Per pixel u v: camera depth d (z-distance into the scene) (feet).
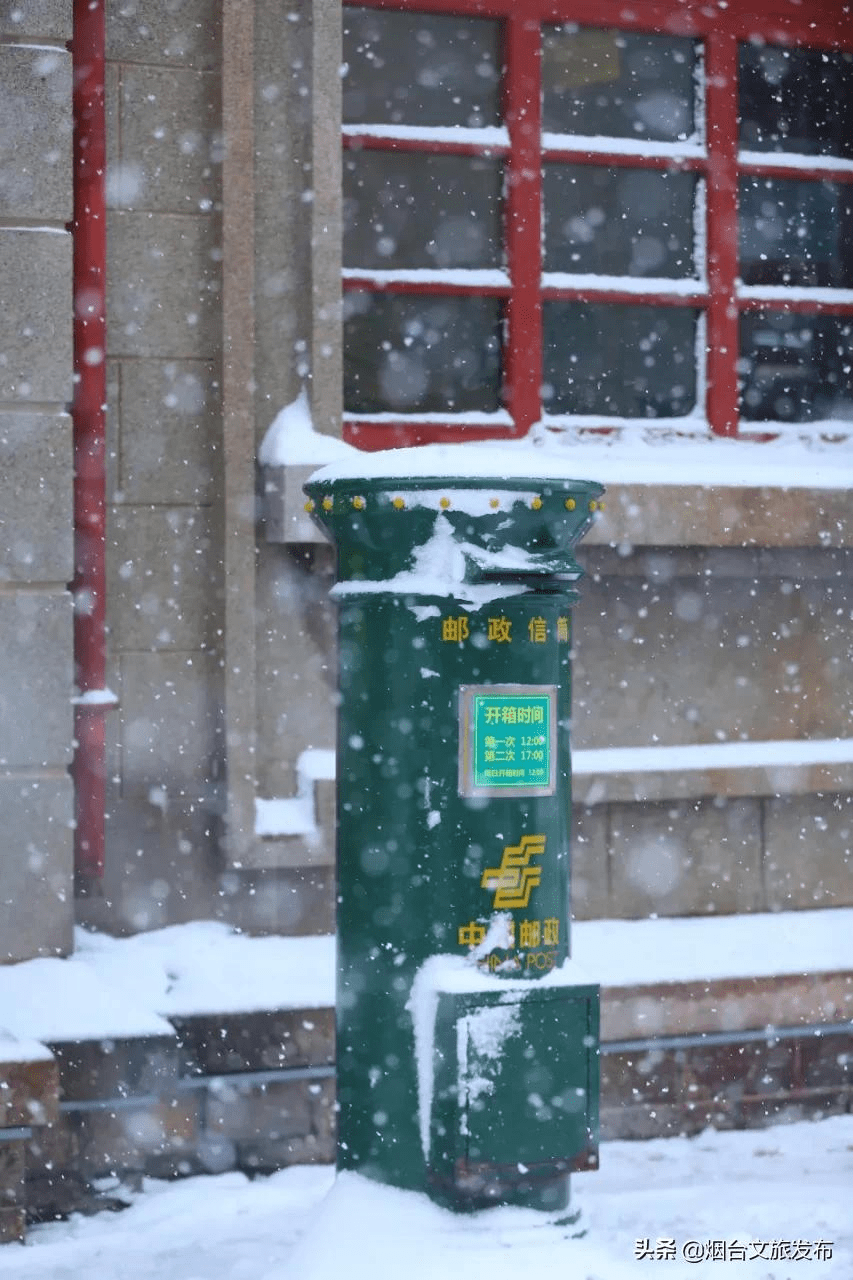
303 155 61.11
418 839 42.34
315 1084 56.24
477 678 42.45
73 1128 52.49
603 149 67.36
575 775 63.26
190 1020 54.85
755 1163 57.77
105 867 58.90
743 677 67.46
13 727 54.29
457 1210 41.65
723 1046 62.08
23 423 54.39
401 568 42.80
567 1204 42.88
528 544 42.91
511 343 65.77
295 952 58.65
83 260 56.75
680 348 69.05
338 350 60.75
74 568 56.70
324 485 43.86
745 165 69.72
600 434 67.21
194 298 59.88
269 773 60.85
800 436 70.49
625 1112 60.85
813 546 66.59
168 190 59.62
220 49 59.88
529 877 42.63
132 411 59.26
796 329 71.00
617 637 65.72
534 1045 42.14
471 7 65.36
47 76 54.70
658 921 64.80
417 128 64.85
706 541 64.28
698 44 69.41
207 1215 50.80
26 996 52.75
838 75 72.08
